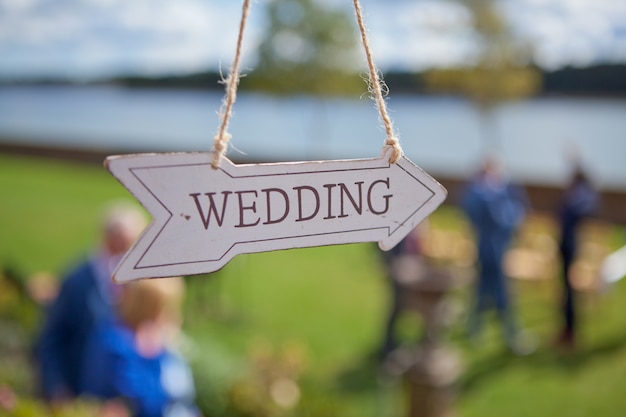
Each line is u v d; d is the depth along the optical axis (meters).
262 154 24.50
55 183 17.92
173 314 2.48
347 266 8.87
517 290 7.24
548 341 5.90
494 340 5.97
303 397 3.49
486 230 5.70
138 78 81.12
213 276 6.82
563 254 5.70
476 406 4.58
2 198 14.88
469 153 26.83
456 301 6.62
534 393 4.80
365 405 4.47
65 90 82.38
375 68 0.85
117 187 17.12
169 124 48.38
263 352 3.79
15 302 4.41
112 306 2.91
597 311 6.48
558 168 21.77
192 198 0.76
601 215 12.54
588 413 4.46
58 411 2.09
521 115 36.16
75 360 2.87
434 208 0.90
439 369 3.13
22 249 9.59
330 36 21.73
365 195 0.85
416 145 29.23
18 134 33.97
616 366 5.28
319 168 0.83
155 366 2.31
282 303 7.08
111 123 49.09
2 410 2.01
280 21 21.77
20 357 3.76
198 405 3.09
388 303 5.29
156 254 0.75
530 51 16.78
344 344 5.79
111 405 2.17
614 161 21.89
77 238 10.47
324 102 24.48
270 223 0.80
